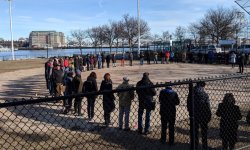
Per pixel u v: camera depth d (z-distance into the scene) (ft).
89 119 26.25
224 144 23.77
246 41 226.38
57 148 23.91
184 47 194.90
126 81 32.76
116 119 28.89
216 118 30.09
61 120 26.40
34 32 570.05
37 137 26.02
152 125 28.43
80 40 333.42
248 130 29.58
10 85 80.53
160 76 94.38
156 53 162.20
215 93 37.78
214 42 234.38
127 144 25.23
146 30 263.29
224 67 126.72
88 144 24.41
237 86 39.60
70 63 88.22
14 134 26.50
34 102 12.37
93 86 40.09
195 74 99.04
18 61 234.79
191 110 18.15
